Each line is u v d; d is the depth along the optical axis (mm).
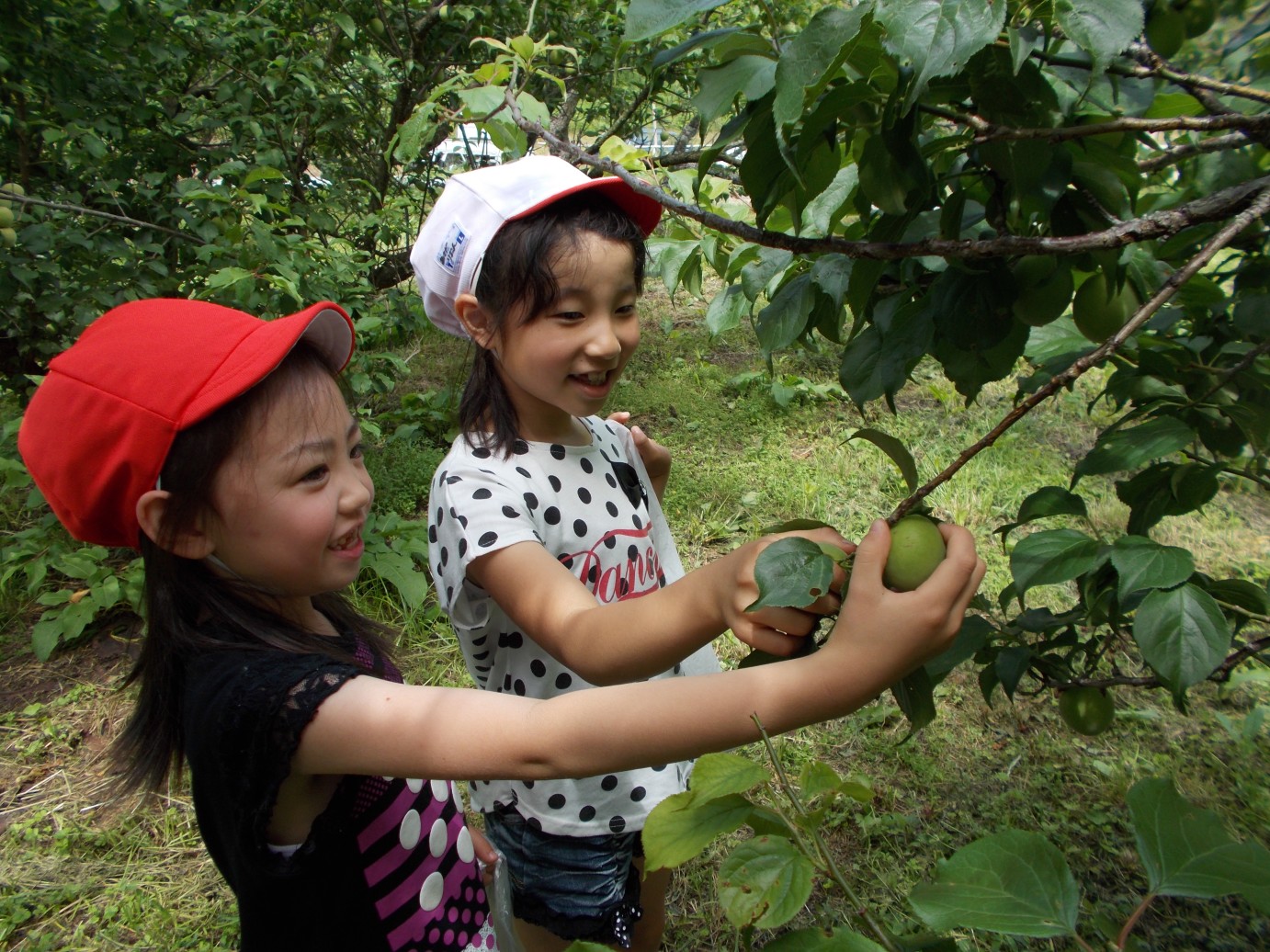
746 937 803
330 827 1151
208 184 4199
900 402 5348
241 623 1126
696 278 2205
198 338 1068
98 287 3834
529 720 1000
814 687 918
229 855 1128
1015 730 2988
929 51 859
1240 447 1599
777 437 4988
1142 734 2932
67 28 4039
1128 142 1288
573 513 1614
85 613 3531
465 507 1506
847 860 2533
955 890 824
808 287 1444
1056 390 959
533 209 1447
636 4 1047
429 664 3398
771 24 1174
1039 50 1094
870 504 4285
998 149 1143
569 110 2887
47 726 3158
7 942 2404
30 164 4238
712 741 953
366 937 1209
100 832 2730
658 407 5410
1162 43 1213
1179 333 2029
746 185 1212
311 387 1128
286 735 1016
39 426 1095
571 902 1709
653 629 1120
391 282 5898
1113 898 2393
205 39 4488
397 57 5363
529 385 1525
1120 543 1338
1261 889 790
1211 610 1259
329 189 5410
